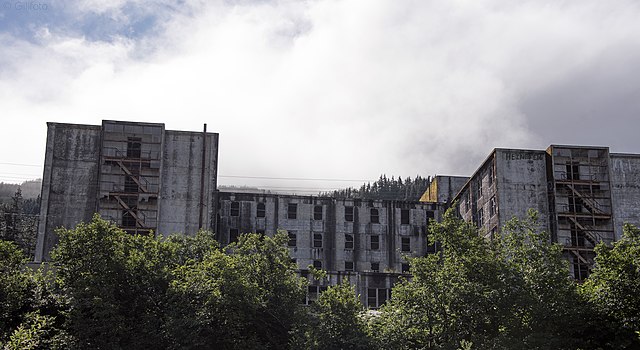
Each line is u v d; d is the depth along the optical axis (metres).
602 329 45.19
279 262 51.72
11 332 44.50
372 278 80.25
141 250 52.44
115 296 48.47
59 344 44.50
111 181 84.56
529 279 46.84
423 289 46.91
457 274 47.06
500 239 50.91
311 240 91.75
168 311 47.34
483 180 89.06
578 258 81.44
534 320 45.47
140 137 86.19
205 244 58.53
